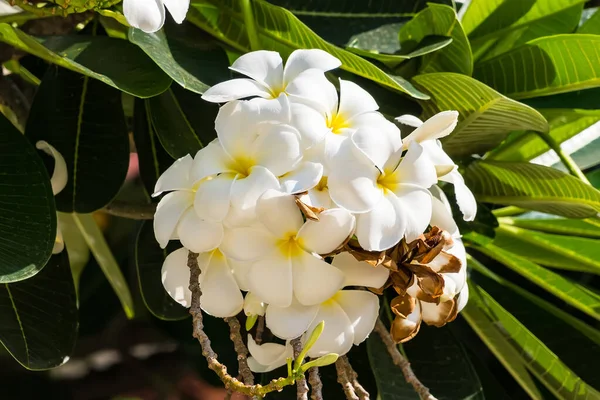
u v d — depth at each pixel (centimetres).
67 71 112
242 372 91
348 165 90
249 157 91
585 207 111
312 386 89
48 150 110
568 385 114
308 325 91
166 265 96
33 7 99
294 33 106
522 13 117
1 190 100
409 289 93
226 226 91
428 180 92
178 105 109
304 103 92
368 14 114
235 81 93
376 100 108
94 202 110
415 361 112
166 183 93
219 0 109
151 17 92
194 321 90
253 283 91
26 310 108
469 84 104
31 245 98
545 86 112
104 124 112
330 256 93
